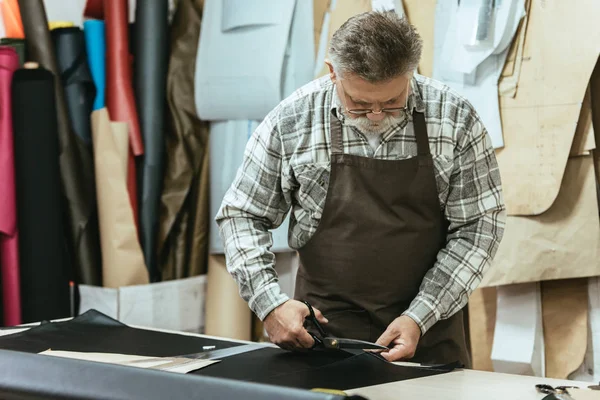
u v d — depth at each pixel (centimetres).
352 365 169
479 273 187
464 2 288
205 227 358
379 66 159
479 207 188
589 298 291
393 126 186
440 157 186
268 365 170
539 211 280
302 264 203
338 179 188
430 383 156
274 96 327
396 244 189
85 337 202
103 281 336
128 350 187
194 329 354
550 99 279
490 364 306
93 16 359
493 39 282
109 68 343
